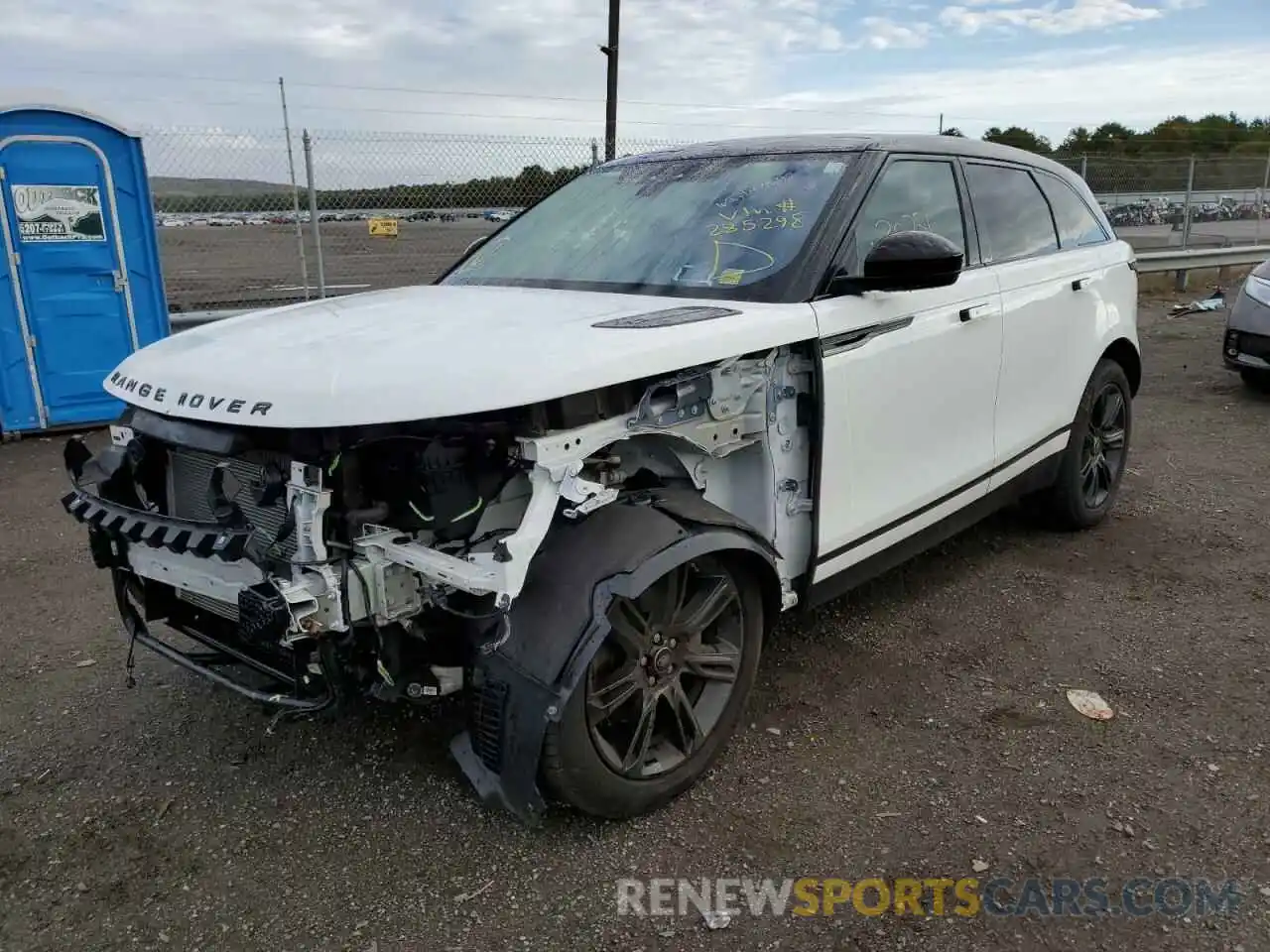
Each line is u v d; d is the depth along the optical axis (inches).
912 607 169.8
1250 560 189.2
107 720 136.9
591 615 100.4
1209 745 126.6
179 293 372.5
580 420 102.3
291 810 116.5
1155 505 223.3
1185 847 107.0
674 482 122.6
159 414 108.3
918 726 132.3
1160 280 654.5
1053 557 191.6
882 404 137.3
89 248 309.6
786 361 123.6
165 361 114.4
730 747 127.6
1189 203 658.2
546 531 99.3
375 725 134.3
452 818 114.5
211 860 108.0
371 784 121.2
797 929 96.7
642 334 108.5
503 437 100.7
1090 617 165.2
